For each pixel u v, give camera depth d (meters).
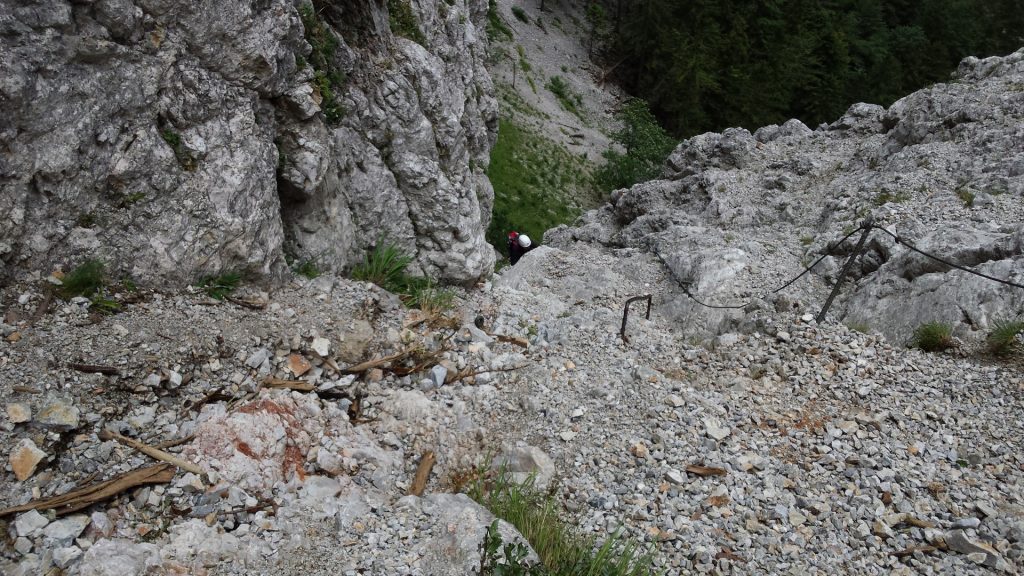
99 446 5.83
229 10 7.73
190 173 7.54
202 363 6.93
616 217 23.75
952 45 64.12
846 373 9.77
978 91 17.81
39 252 6.60
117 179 7.02
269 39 8.10
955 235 11.77
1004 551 6.80
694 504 7.28
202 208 7.56
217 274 7.74
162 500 5.73
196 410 6.59
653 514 7.11
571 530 6.79
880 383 9.59
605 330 10.94
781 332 10.92
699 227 17.97
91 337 6.47
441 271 11.13
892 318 11.27
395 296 9.50
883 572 6.65
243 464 6.11
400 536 5.89
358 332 8.34
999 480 7.88
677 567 6.51
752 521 7.07
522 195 43.41
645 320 12.63
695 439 8.22
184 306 7.28
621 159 47.31
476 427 7.91
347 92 9.81
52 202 6.65
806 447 8.34
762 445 8.28
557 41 65.69
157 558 5.15
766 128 23.80
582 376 9.28
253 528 5.73
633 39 63.38
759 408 9.03
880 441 8.45
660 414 8.59
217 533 5.59
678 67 57.03
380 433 7.46
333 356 7.91
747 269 13.66
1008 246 11.02
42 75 6.43
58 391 5.95
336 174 9.55
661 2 61.66
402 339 8.73
